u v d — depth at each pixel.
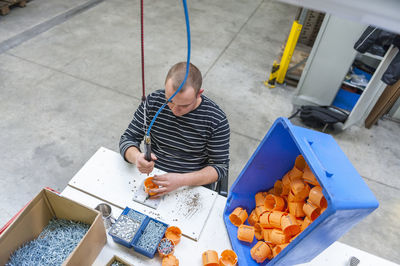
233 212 0.96
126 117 2.46
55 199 0.83
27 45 3.10
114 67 2.99
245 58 3.45
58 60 2.96
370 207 0.62
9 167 1.96
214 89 2.92
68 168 2.01
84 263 0.77
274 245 0.86
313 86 2.69
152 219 0.90
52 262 0.78
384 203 2.07
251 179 0.96
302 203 0.85
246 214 0.97
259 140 2.44
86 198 0.99
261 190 1.00
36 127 2.25
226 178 1.23
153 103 1.15
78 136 2.24
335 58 2.44
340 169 0.69
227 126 1.16
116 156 1.14
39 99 2.49
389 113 2.83
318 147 0.73
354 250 0.96
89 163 1.09
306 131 0.77
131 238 0.83
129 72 2.95
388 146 2.54
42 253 0.80
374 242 1.84
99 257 0.84
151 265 0.83
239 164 2.22
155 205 0.99
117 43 3.35
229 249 0.91
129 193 1.02
